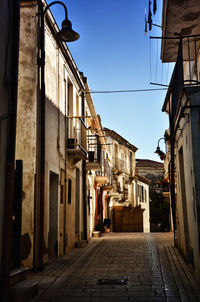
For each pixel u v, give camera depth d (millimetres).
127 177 34188
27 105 9016
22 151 8828
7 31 6227
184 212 9562
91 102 17734
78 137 14250
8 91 6164
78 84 14984
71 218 12812
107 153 25672
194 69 10141
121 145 33156
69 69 13172
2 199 5746
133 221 30359
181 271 8008
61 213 11180
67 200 12148
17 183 7438
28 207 8578
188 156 7551
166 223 38469
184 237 9375
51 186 10898
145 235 18891
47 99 10000
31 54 9266
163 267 8562
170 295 5996
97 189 21672
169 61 10688
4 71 6023
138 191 37625
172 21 8516
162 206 39438
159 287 6566
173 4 7816
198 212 6633
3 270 5598
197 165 6762
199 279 6766
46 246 9305
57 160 10914
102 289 6504
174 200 12172
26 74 9172
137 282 7020
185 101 7352
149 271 8102
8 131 6086
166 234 19453
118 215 29109
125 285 6777
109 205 27484
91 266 8906
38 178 8906
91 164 15891
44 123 9102
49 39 10469
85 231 15328
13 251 7199
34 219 8531
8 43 6246
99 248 12727
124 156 33812
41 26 9375
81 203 15195
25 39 9344
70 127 12969
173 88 9672
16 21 6547
